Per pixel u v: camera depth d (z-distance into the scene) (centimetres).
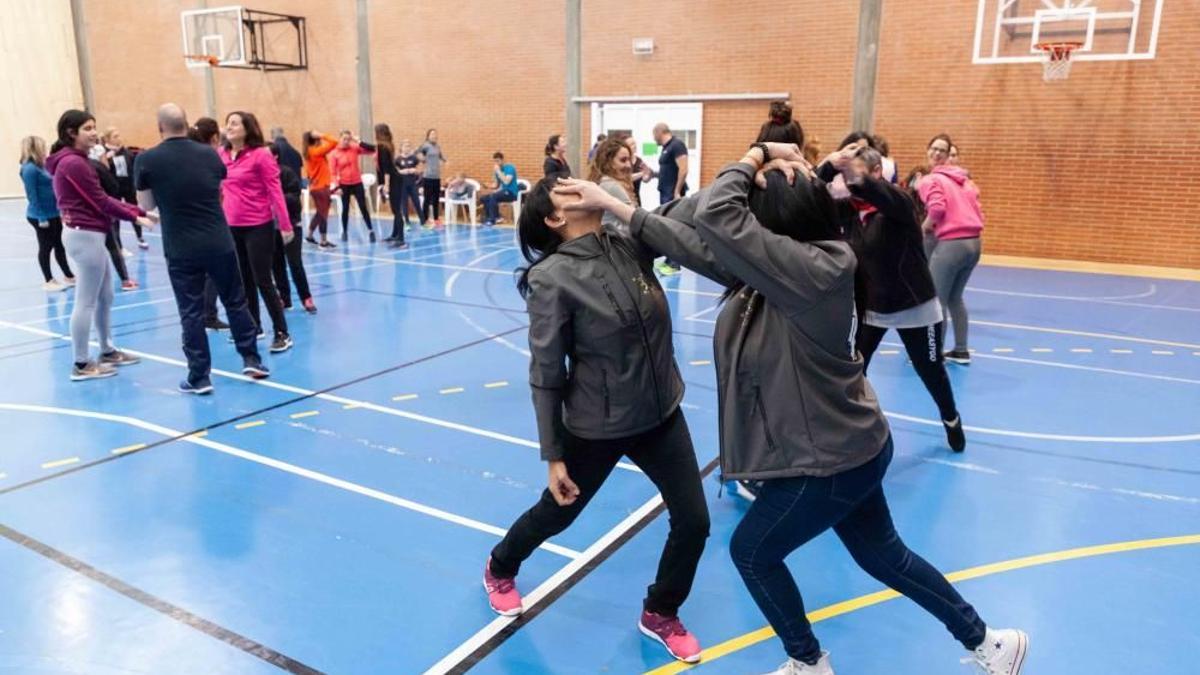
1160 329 714
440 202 1588
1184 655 259
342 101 1648
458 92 1525
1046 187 1073
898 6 1121
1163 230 1015
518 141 1486
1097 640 267
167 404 504
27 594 293
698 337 680
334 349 638
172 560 318
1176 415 491
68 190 523
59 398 514
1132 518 355
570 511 259
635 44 1336
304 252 1155
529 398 521
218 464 412
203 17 1722
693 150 1323
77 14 1953
